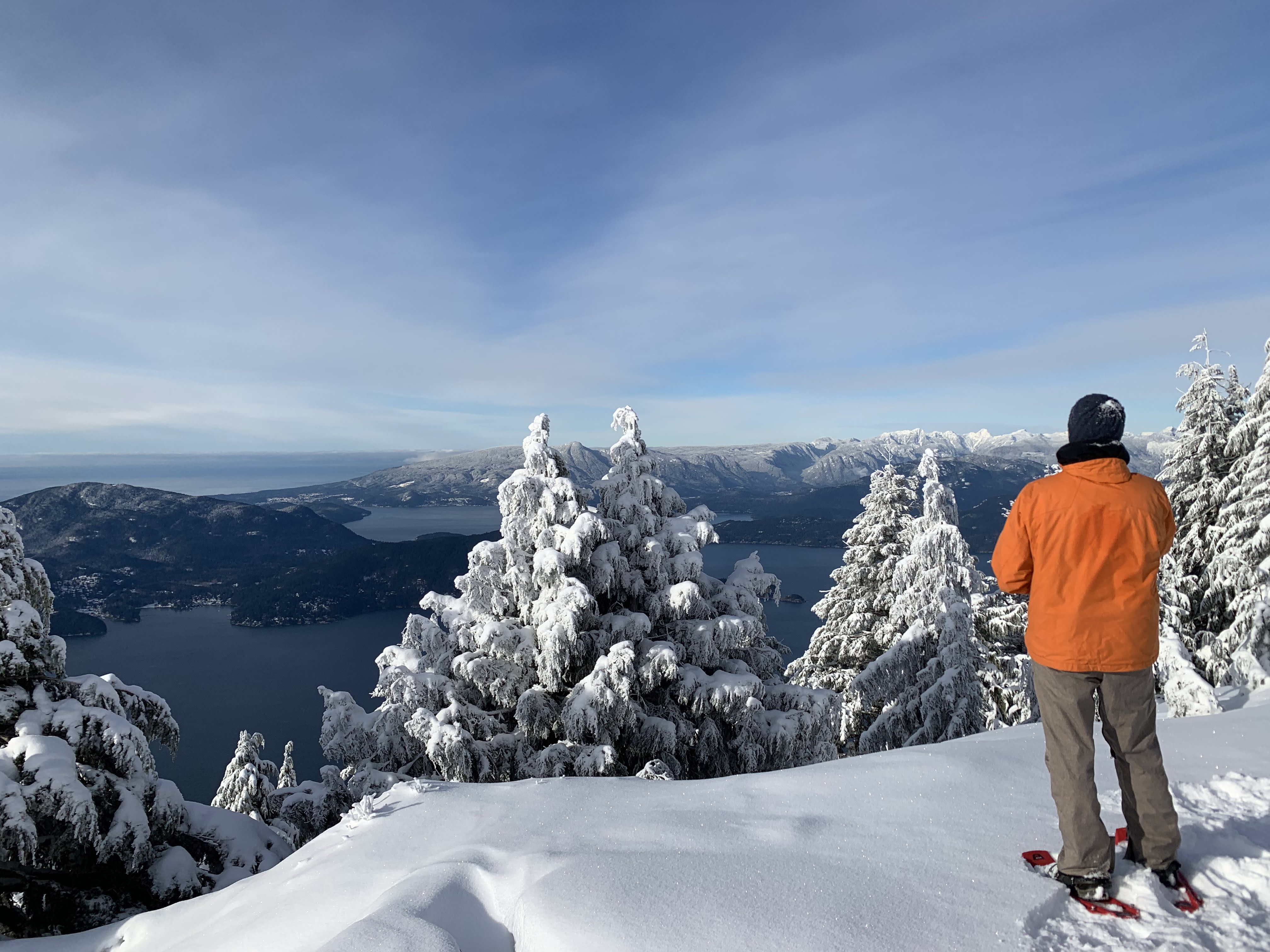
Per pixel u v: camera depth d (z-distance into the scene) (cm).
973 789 327
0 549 766
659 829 313
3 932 686
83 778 726
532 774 1122
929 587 1888
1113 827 289
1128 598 229
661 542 1348
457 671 1245
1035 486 251
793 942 211
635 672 1181
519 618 1314
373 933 236
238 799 1150
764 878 251
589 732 1137
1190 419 1859
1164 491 236
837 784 347
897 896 233
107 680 831
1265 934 203
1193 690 618
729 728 1327
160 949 381
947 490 2025
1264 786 310
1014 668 1755
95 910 719
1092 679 238
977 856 260
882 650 2239
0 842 636
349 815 412
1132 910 219
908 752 399
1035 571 248
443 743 1054
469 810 383
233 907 370
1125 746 239
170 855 767
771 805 334
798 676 2423
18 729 705
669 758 1217
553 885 257
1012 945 205
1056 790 238
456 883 283
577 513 1273
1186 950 195
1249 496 1514
